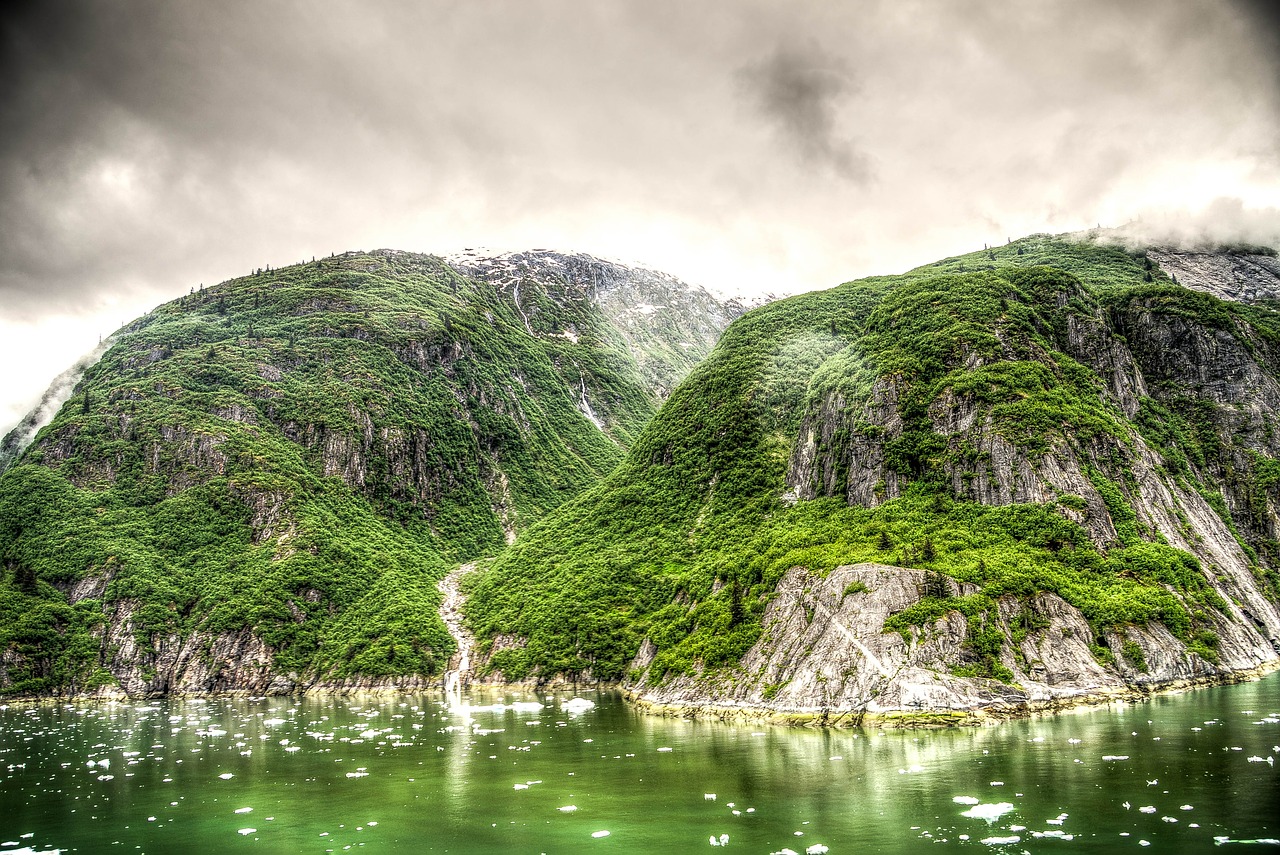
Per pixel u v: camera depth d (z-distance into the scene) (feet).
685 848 203.72
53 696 572.51
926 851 189.98
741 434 632.79
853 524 464.24
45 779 306.14
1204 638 378.12
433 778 288.30
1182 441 554.46
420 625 610.65
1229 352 600.80
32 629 593.01
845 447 523.70
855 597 370.94
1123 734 283.38
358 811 249.75
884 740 304.30
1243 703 326.44
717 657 411.54
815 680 355.97
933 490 460.14
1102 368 557.74
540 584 626.64
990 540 412.77
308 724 428.97
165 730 423.64
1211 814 200.44
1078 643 351.87
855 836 203.31
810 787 248.52
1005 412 463.42
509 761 310.86
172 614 629.51
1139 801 212.84
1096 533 410.93
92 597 631.56
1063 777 237.45
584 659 521.24
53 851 219.20
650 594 546.26
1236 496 546.26
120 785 293.64
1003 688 330.34
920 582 368.48
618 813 235.40
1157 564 396.78
